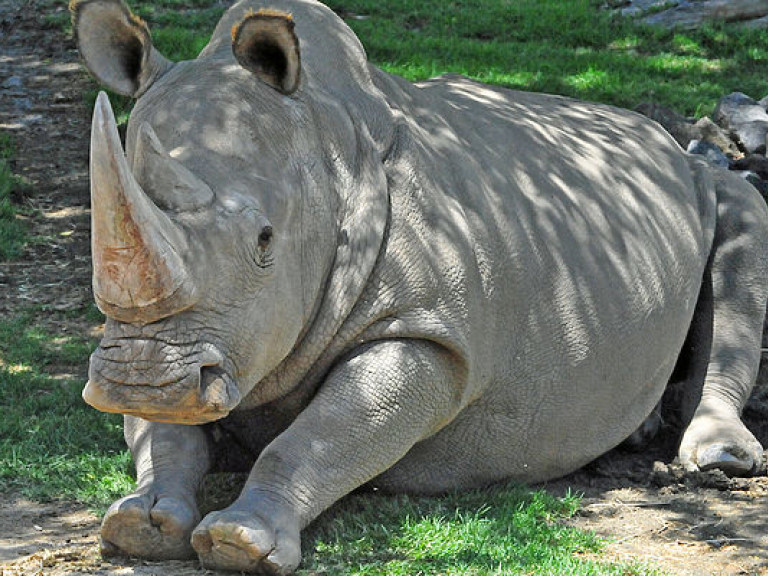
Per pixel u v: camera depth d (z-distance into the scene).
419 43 35.84
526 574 12.05
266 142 12.23
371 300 13.05
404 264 13.16
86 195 26.86
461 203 13.99
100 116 10.13
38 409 17.22
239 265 11.47
